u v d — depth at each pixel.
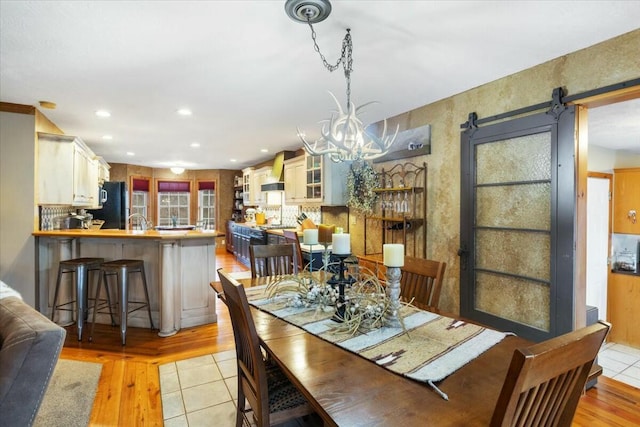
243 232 7.67
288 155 6.62
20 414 1.13
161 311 3.48
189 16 1.91
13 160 3.59
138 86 3.04
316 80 2.89
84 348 3.18
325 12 1.84
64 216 4.96
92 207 5.45
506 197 2.78
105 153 7.02
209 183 10.18
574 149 2.32
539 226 2.55
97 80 2.89
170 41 2.21
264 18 1.94
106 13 1.88
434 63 2.54
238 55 2.41
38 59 2.48
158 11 1.86
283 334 1.59
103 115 3.99
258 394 1.46
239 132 4.92
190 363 2.91
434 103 3.46
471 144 3.04
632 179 4.61
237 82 2.94
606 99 2.20
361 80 2.89
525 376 0.77
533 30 2.05
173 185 10.05
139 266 3.51
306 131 4.85
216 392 2.48
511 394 0.78
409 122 3.79
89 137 5.29
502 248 2.81
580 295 2.36
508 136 2.73
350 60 2.43
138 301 3.75
